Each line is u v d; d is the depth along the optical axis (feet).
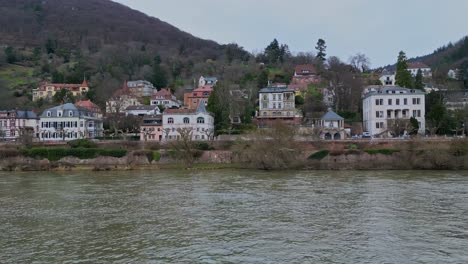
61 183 236.63
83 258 99.91
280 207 155.53
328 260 95.81
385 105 416.05
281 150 310.86
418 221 130.72
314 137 360.89
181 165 331.57
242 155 326.44
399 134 392.47
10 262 97.30
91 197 184.14
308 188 203.41
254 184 222.28
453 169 287.89
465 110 406.00
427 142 316.81
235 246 107.65
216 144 355.77
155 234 120.47
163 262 96.43
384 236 114.62
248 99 514.27
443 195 175.73
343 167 301.84
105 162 339.57
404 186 204.33
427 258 96.53
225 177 260.21
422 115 412.16
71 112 440.86
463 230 119.96
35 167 324.80
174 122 423.64
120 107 542.98
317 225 127.65
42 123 439.63
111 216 144.46
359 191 190.70
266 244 108.88
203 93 568.00
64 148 343.26
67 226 130.93
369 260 95.40
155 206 161.27
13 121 461.78
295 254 100.37
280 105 490.49
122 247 108.37
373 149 315.99
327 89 554.05
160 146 354.54
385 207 152.25
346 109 517.96
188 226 129.08
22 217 144.15
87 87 652.07
